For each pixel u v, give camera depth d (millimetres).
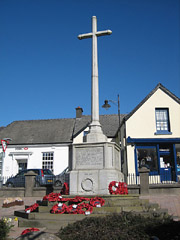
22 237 4820
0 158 25797
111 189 8250
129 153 18906
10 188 15273
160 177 18547
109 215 6785
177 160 19328
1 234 6105
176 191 14109
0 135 27516
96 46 10055
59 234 6008
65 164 24625
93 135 9055
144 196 13219
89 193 8352
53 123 28469
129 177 17125
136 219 6348
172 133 19531
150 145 19281
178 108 20016
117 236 5430
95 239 5398
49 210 7664
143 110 19906
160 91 20344
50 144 25266
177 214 8812
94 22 10242
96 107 9531
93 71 9805
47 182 17562
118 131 22688
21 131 27844
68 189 8703
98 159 8688
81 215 7094
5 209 11141
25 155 25516
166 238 5191
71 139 25391
